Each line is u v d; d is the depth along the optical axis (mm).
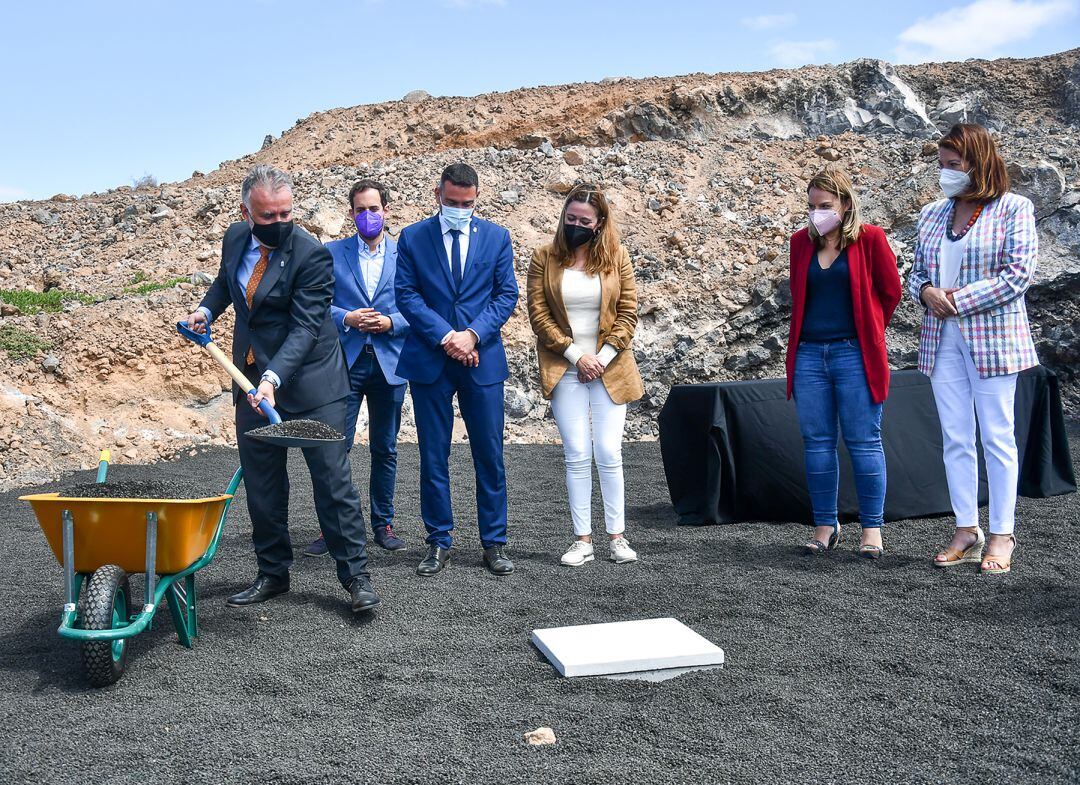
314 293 4199
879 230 5090
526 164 15312
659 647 3598
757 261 12844
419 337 4910
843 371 5109
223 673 3547
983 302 4586
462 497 7305
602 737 2904
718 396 6027
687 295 12477
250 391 3916
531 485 7883
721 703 3164
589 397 5160
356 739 2914
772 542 5547
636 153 15617
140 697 3312
